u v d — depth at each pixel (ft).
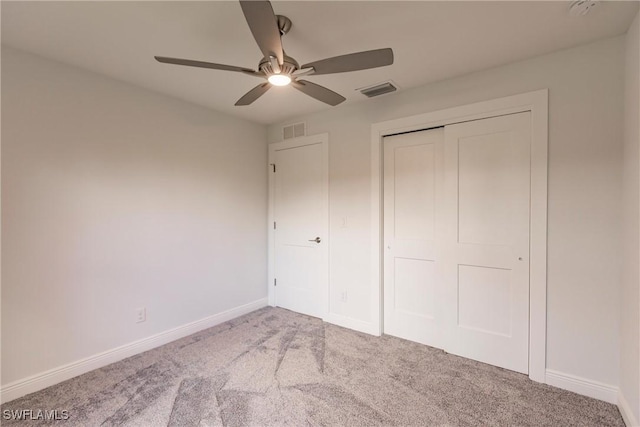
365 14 5.41
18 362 6.46
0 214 6.23
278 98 9.39
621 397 5.89
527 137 7.07
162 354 8.32
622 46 6.01
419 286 8.96
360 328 9.83
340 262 10.27
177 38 6.17
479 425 5.63
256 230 11.92
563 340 6.66
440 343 8.58
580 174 6.42
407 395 6.49
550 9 5.28
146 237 8.58
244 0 3.77
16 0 4.96
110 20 5.55
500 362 7.54
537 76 6.91
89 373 7.36
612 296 6.13
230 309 10.93
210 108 10.19
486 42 6.33
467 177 7.89
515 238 7.26
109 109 7.82
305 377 7.17
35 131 6.66
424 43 6.38
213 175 10.34
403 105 8.89
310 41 6.26
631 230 5.51
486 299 7.71
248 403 6.23
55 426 5.59
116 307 7.97
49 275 6.86
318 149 10.80
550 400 6.29
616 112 6.07
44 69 6.80
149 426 5.57
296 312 11.60
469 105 7.78
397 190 9.30
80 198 7.32
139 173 8.42
